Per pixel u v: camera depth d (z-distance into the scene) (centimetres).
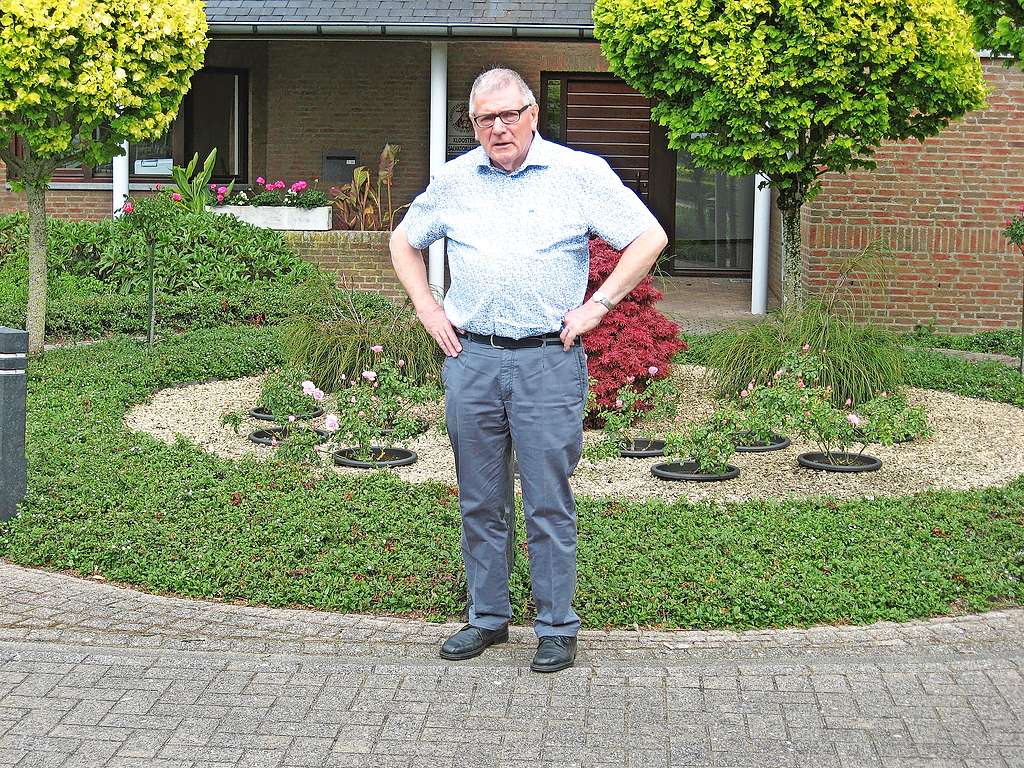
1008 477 732
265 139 1766
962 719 395
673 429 827
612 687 421
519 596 510
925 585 531
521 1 1405
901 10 938
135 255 1367
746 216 1795
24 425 616
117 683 422
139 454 721
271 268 1406
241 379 997
